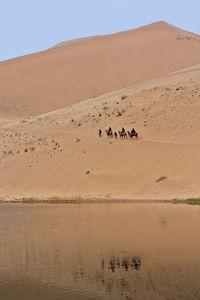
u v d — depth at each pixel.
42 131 64.06
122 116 61.41
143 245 18.22
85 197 39.78
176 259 15.84
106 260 16.02
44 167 50.38
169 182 41.34
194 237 19.64
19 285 13.40
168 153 46.94
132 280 13.63
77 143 55.09
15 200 39.47
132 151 49.16
